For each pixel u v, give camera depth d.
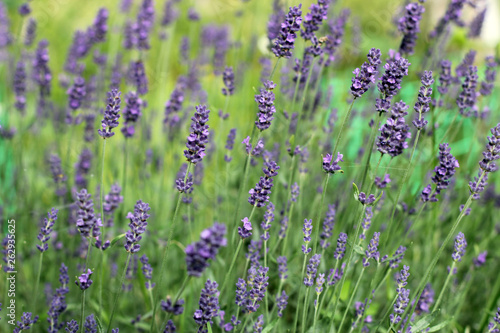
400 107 0.99
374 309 1.16
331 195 1.32
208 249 0.90
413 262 1.27
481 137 1.31
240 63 1.57
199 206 1.27
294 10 1.03
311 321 1.11
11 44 1.47
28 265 1.27
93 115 1.26
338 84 1.51
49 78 1.30
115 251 1.24
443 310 1.18
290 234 1.20
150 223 1.26
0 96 1.58
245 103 1.60
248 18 2.18
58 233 1.23
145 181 1.28
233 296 1.12
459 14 1.24
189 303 1.14
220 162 1.39
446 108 1.24
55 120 1.37
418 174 1.28
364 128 1.38
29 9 1.36
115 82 1.33
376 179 1.10
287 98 1.33
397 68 0.99
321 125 1.26
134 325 1.14
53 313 1.06
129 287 1.17
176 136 1.31
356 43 1.43
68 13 2.35
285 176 1.23
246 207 1.25
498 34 2.19
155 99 1.66
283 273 1.07
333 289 1.08
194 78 1.49
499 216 1.31
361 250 1.04
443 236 1.26
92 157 1.26
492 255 1.26
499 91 1.40
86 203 0.99
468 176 1.23
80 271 1.18
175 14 1.57
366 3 2.30
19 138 1.28
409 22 1.13
